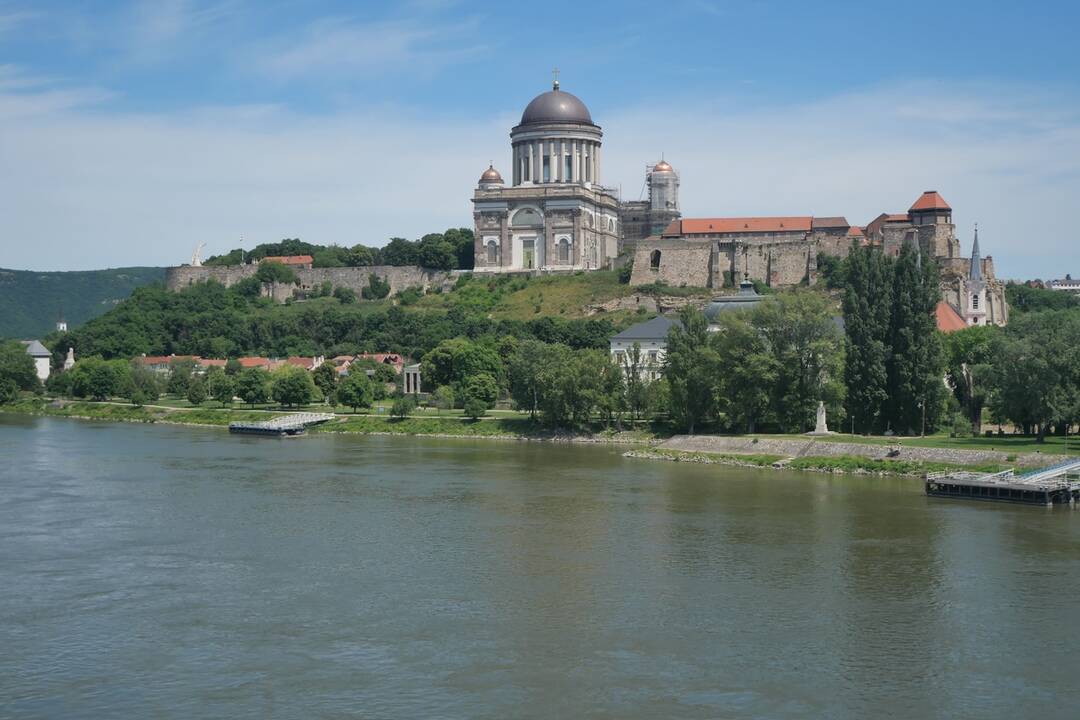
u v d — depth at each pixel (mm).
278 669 92812
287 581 118312
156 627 103000
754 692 88312
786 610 108250
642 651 97062
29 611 107625
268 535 140250
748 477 187750
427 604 110188
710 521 148250
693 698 87125
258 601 111000
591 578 119500
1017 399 188875
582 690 88562
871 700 86875
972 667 93438
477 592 114312
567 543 135750
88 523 147625
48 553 130375
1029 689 89062
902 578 119000
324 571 122500
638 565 124938
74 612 107312
